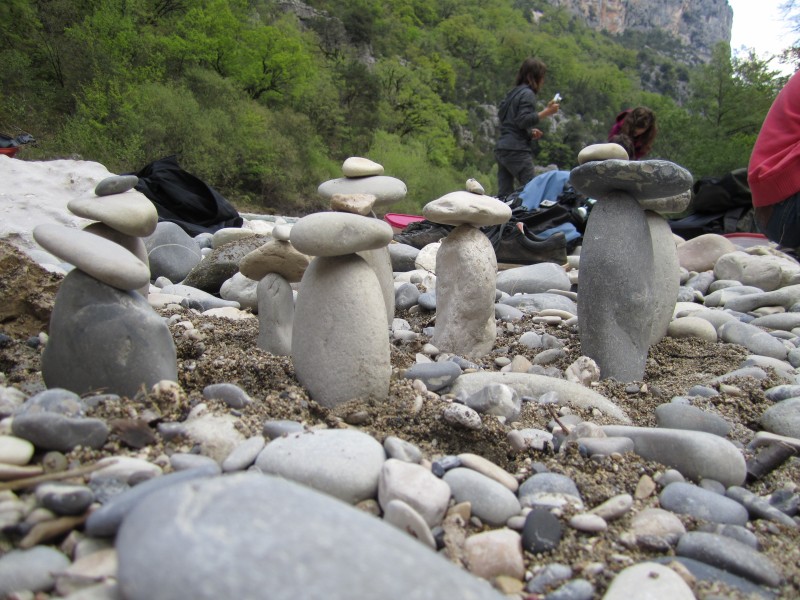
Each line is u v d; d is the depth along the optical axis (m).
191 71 24.19
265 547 1.03
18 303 2.84
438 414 2.19
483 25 67.12
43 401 1.84
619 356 2.90
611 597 1.45
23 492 1.59
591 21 132.50
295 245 2.27
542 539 1.68
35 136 18.42
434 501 1.66
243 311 3.85
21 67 19.31
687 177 2.75
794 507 2.00
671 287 3.47
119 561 1.09
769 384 2.92
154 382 2.11
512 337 3.67
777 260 5.21
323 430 1.90
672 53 123.69
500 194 8.58
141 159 19.45
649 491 1.98
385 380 2.36
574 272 5.75
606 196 3.00
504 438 2.13
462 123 47.28
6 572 1.34
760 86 28.53
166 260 4.88
